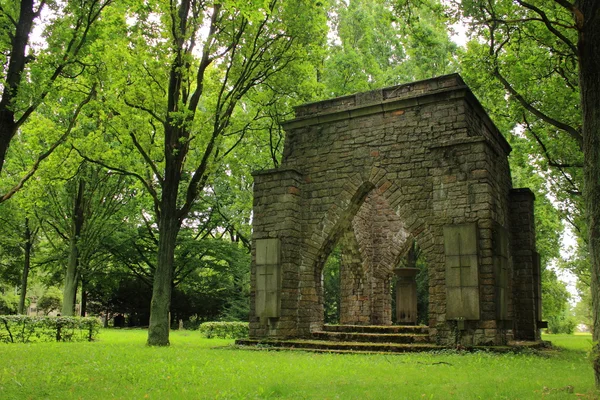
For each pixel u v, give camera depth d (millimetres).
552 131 18234
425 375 8773
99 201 28531
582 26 7566
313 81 20047
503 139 17984
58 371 9047
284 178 16859
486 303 13453
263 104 18953
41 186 18766
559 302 31188
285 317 16078
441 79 15484
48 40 12008
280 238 16547
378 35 29141
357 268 22156
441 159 14570
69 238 29828
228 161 21250
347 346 14273
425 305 30844
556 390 7031
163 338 16219
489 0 13422
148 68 16406
